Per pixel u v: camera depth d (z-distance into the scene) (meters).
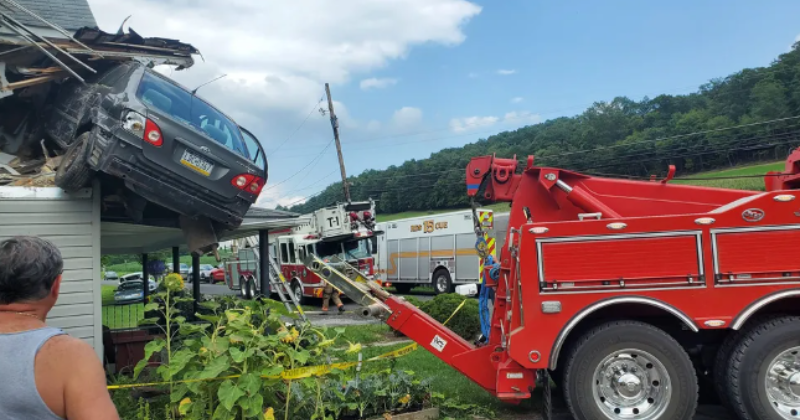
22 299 2.07
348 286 5.96
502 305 5.89
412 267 25.41
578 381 4.96
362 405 5.22
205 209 6.21
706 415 5.72
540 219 6.16
